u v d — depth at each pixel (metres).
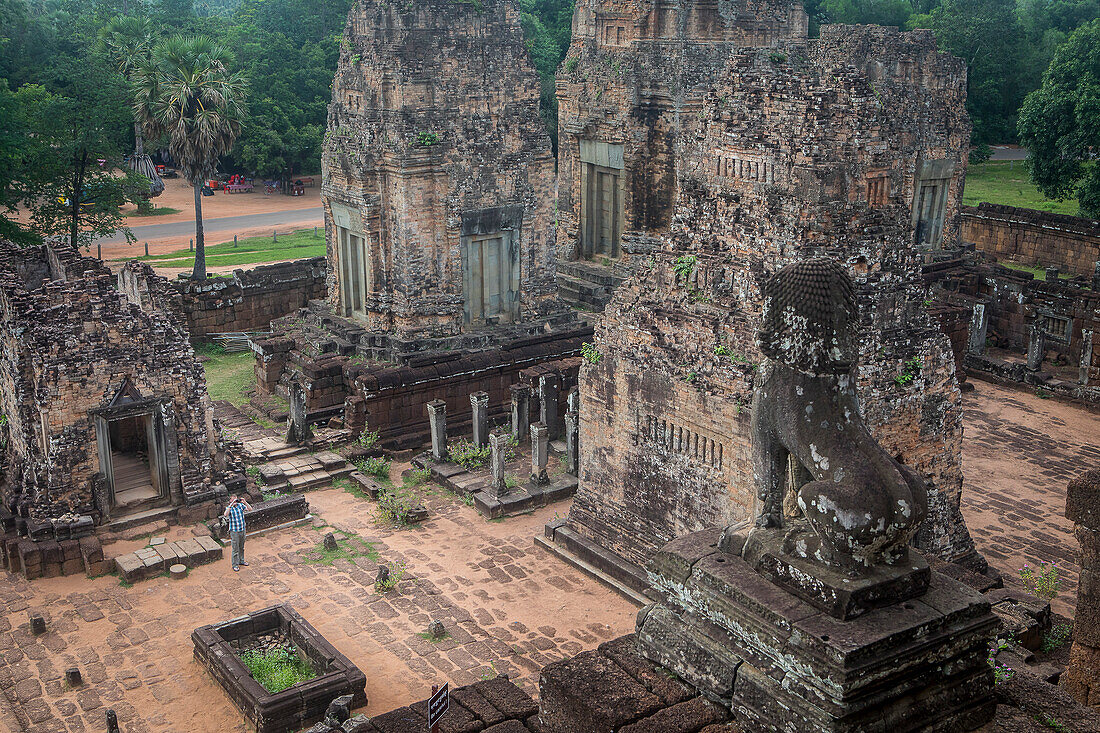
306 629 21.72
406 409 33.88
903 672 8.24
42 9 104.00
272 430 34.06
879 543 8.34
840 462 8.55
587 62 42.97
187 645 22.05
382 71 33.47
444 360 34.41
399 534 27.53
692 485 22.58
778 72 20.11
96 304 25.64
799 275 8.73
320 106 84.31
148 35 78.62
